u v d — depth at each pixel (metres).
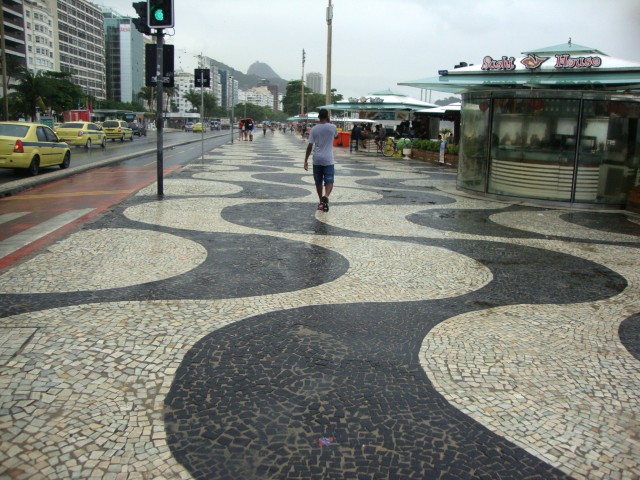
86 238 7.71
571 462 2.92
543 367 4.03
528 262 7.13
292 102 143.88
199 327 4.57
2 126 16.33
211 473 2.75
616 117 12.15
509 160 13.02
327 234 8.47
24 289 5.42
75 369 3.75
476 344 4.42
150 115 117.94
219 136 62.19
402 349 4.28
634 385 3.79
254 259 6.82
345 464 2.85
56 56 139.50
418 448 3.00
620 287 6.12
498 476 2.79
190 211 10.09
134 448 2.92
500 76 12.73
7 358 3.87
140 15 10.99
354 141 34.59
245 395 3.50
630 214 11.72
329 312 5.04
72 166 19.45
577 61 11.87
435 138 36.38
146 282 5.74
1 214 9.88
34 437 2.98
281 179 16.09
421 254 7.38
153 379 3.66
